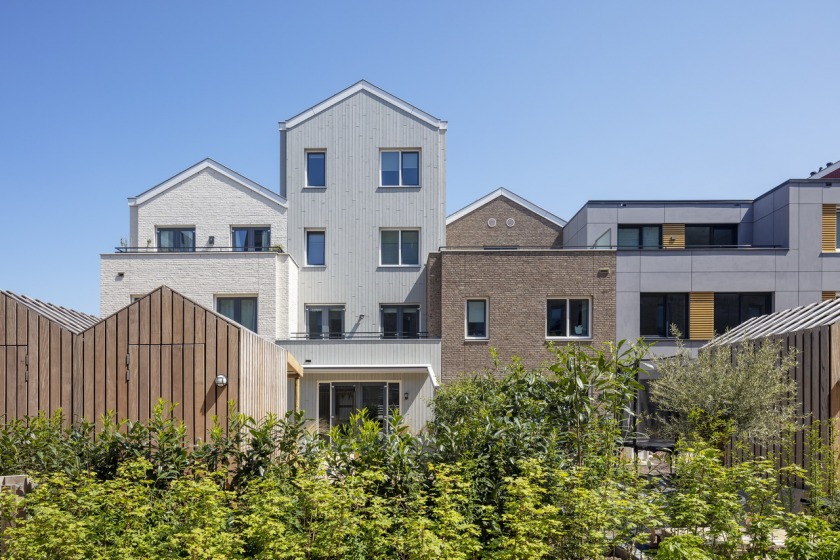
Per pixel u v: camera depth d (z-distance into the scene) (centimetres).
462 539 521
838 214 1920
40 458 613
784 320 1045
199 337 779
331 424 1783
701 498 566
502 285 1891
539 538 529
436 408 1105
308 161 2114
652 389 1016
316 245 2100
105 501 537
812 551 484
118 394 777
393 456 582
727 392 861
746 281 1886
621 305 1884
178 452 616
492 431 619
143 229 2030
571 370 667
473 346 1875
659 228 2208
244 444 708
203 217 2038
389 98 2108
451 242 2484
